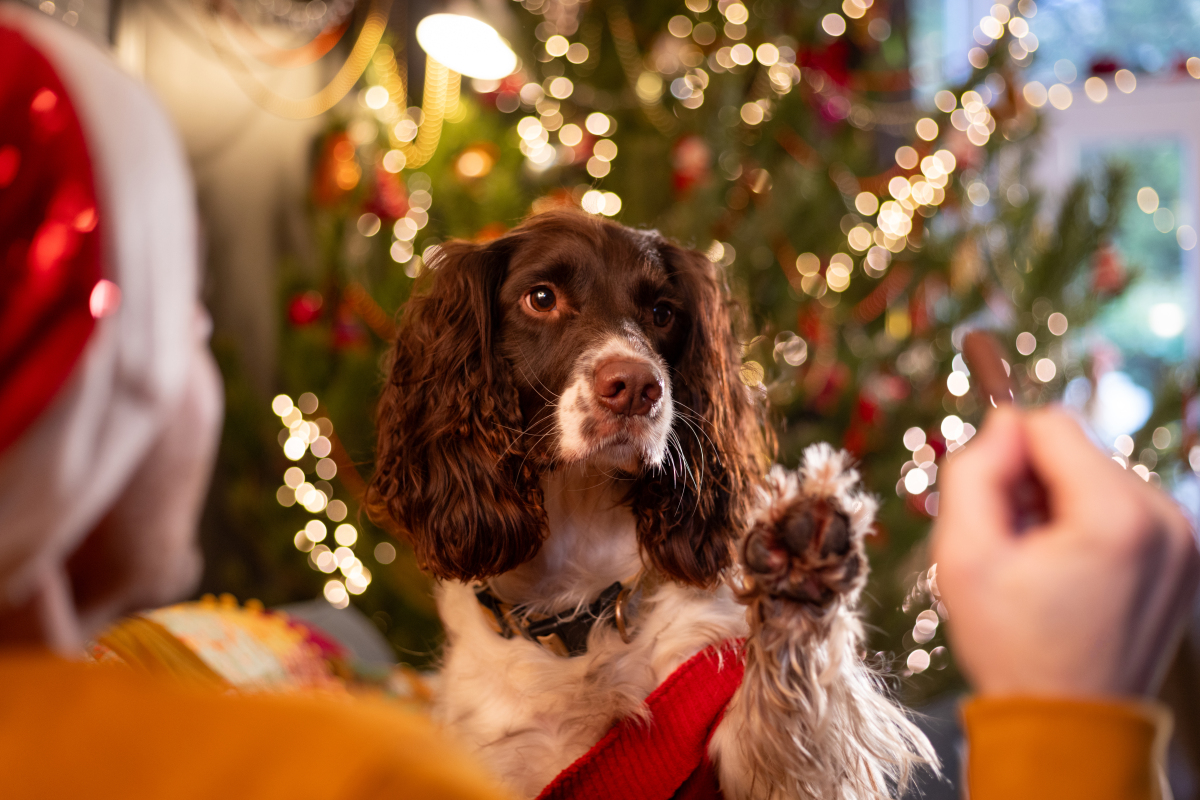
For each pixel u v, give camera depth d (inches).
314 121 195.0
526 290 80.9
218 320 168.2
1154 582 26.3
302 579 165.9
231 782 19.6
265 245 180.2
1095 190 176.1
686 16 178.7
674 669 70.8
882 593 152.7
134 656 80.0
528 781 70.6
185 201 25.2
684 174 154.3
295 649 97.3
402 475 82.3
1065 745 25.0
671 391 79.8
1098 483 27.1
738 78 164.2
